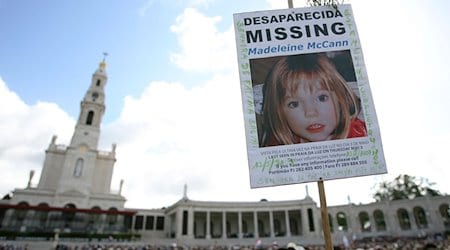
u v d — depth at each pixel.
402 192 82.12
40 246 44.72
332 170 5.31
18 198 55.06
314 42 6.27
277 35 6.34
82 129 66.94
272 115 5.79
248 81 6.05
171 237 63.88
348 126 5.62
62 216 54.34
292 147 5.51
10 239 46.94
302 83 5.97
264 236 69.00
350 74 6.01
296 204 66.06
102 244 48.12
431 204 63.38
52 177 63.44
